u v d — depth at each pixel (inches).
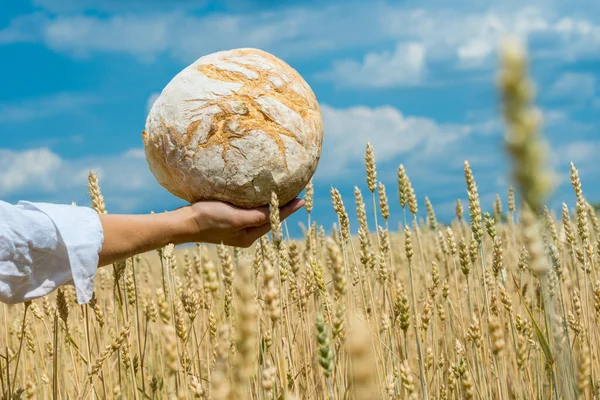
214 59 112.9
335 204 130.3
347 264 129.9
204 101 104.9
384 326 113.0
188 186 105.7
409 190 150.3
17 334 145.9
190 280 139.5
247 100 105.6
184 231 98.2
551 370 88.0
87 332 106.7
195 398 77.5
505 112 19.8
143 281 193.3
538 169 19.8
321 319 56.6
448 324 146.2
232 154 101.6
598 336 116.6
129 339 110.4
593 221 173.9
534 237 29.3
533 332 110.7
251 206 105.9
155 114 109.7
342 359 100.4
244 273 40.4
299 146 106.7
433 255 209.6
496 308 110.1
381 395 91.7
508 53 19.5
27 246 81.7
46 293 85.7
